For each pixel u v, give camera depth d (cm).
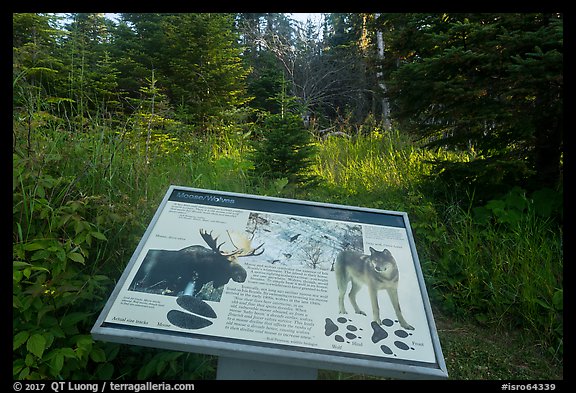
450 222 438
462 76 432
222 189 445
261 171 517
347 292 194
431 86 439
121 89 995
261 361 186
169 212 222
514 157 436
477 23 404
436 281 369
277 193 462
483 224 413
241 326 177
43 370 208
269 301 186
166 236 210
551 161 441
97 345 226
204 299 185
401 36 484
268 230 217
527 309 334
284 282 194
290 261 203
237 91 1063
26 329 211
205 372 238
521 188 437
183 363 233
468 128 453
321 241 214
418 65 427
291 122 524
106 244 273
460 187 481
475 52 404
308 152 527
